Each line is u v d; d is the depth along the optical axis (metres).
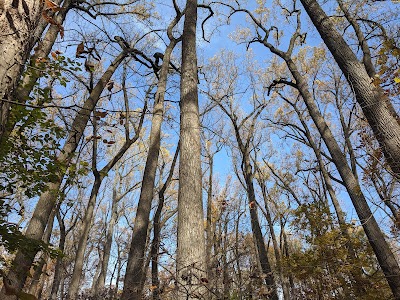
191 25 7.16
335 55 7.16
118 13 10.70
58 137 5.59
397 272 6.73
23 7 2.62
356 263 8.22
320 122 9.69
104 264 17.31
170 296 4.21
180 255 4.67
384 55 5.25
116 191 21.58
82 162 6.14
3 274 1.60
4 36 2.45
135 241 8.10
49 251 5.55
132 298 6.13
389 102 6.48
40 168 5.50
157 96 10.12
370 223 7.25
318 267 8.50
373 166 6.18
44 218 6.71
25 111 5.03
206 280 4.03
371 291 7.88
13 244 5.11
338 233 8.51
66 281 21.70
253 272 5.39
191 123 5.87
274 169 19.95
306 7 7.96
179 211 5.13
